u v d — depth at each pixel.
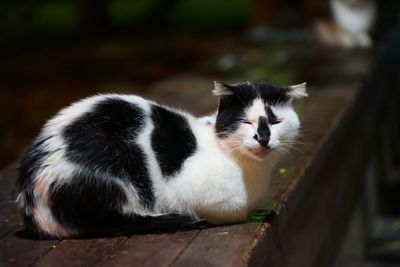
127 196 5.45
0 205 6.61
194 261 5.08
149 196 5.56
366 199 12.20
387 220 12.98
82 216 5.41
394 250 11.57
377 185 13.69
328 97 10.78
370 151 12.88
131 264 5.09
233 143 5.59
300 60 15.02
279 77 13.16
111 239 5.52
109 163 5.38
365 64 13.76
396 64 17.22
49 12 32.56
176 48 21.36
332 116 9.55
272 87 5.72
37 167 5.45
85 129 5.45
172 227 5.55
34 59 21.31
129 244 5.42
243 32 23.53
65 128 5.49
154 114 5.70
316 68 13.76
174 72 17.89
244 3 33.34
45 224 5.51
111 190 5.37
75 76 18.50
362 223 11.62
